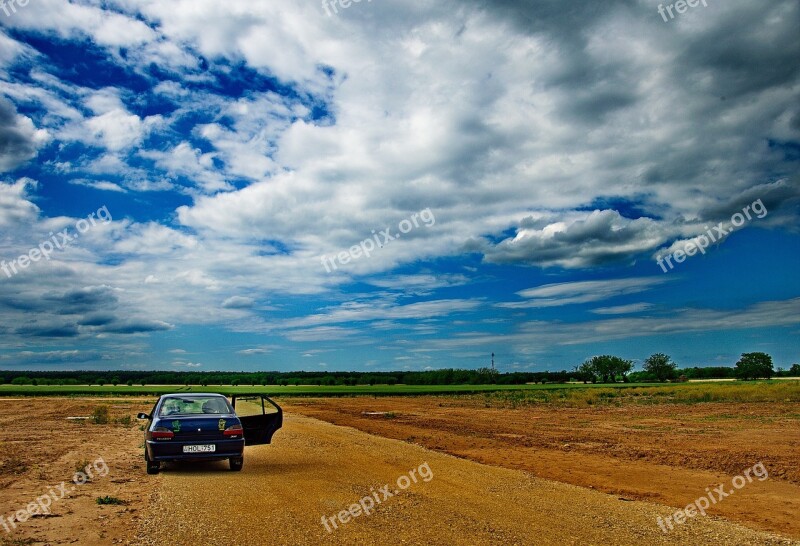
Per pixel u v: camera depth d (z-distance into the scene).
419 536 6.63
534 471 12.44
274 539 6.38
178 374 147.00
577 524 7.41
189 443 11.14
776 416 27.16
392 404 46.84
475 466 12.73
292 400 56.12
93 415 29.08
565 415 31.28
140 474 11.26
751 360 125.94
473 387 101.88
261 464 12.84
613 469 12.79
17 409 36.28
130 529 6.81
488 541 6.47
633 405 39.62
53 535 6.53
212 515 7.52
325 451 15.30
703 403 39.84
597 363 142.12
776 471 12.31
